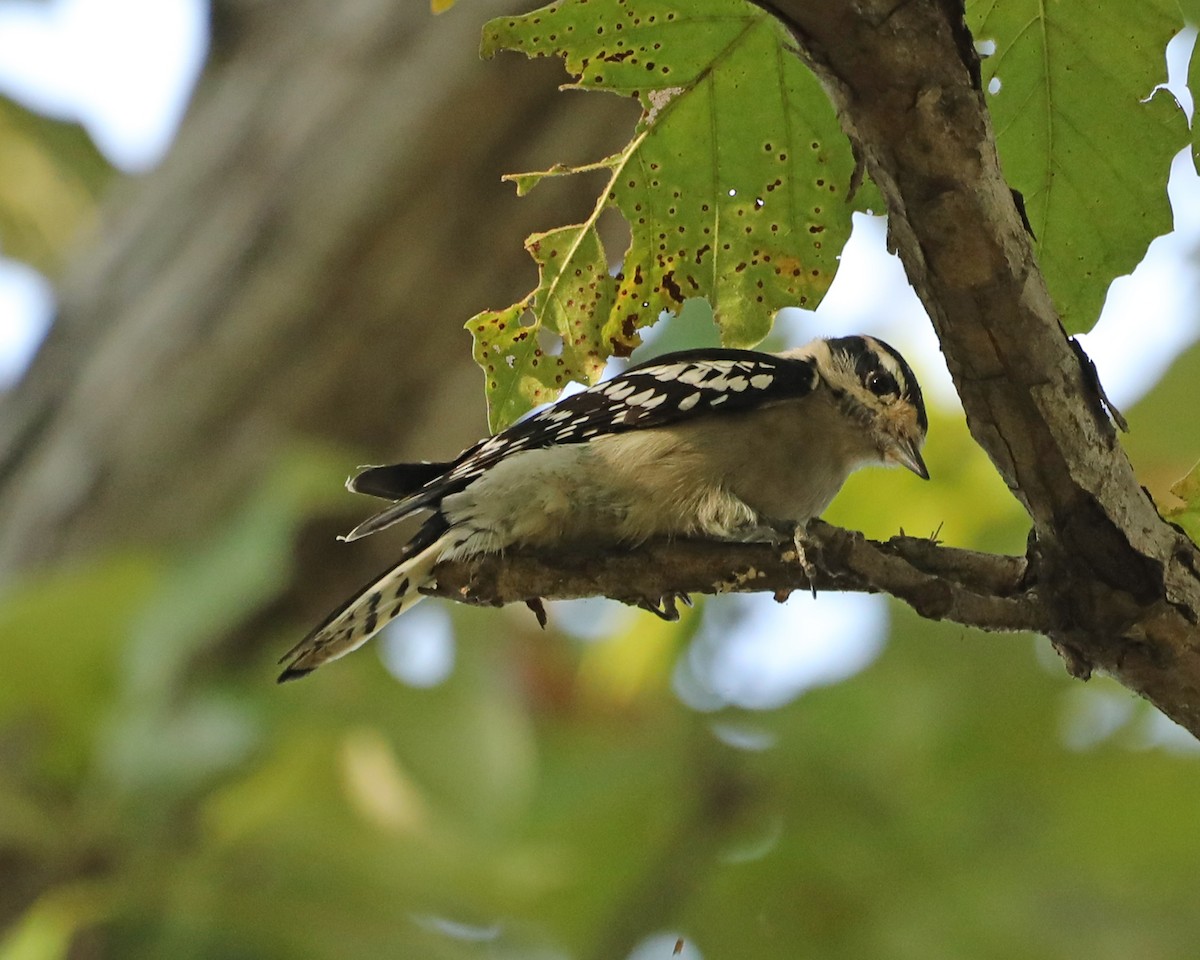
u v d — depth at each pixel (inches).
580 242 284.8
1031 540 257.0
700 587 295.9
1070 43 257.1
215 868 376.5
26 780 398.9
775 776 552.1
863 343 432.8
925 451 545.6
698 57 262.2
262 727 409.7
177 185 571.2
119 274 573.0
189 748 387.2
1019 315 219.1
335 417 542.3
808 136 271.0
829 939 513.7
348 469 433.4
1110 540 240.2
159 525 534.9
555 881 433.7
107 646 402.3
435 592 349.1
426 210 527.8
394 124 526.0
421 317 538.0
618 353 291.6
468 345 545.6
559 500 356.5
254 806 378.0
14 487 555.8
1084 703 563.5
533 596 313.4
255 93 563.8
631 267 286.5
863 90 204.2
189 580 403.9
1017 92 263.7
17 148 758.5
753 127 271.0
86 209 764.0
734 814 552.4
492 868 382.0
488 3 523.5
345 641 349.4
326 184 536.1
